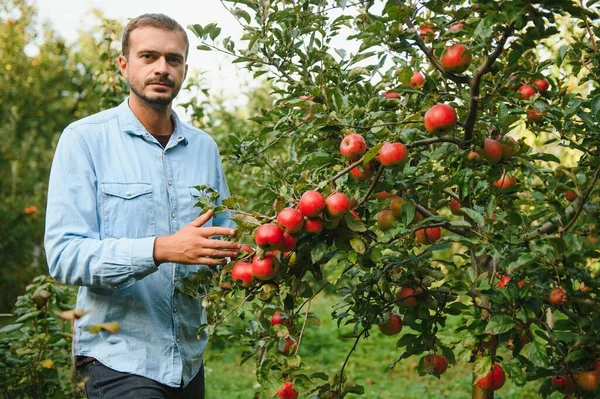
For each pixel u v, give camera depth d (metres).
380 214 2.41
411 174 2.38
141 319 2.41
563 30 4.00
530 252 1.90
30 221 11.20
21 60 14.27
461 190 2.40
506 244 2.03
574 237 1.88
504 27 1.91
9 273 10.66
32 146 12.73
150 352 2.41
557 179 2.03
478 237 2.10
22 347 3.49
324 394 2.37
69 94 15.09
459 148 2.21
